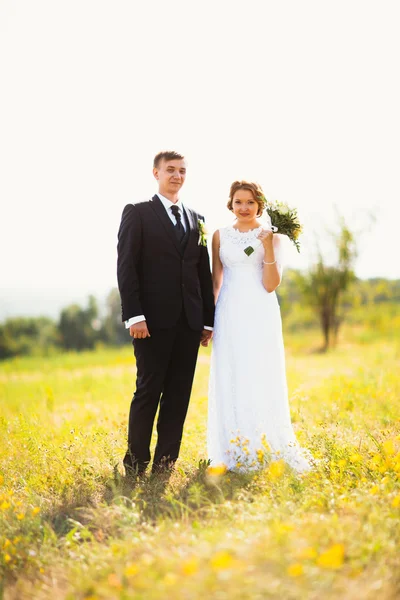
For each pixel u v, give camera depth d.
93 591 2.76
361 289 22.36
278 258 4.93
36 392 10.62
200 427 5.87
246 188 4.91
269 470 4.09
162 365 4.69
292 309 21.64
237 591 2.34
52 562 3.18
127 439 5.12
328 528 3.01
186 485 4.36
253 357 4.83
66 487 4.36
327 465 4.39
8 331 41.25
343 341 21.30
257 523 3.19
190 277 4.77
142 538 3.16
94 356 20.38
